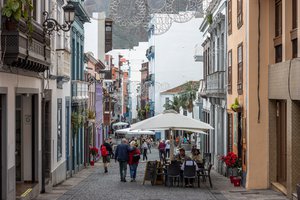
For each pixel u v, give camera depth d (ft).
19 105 62.08
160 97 238.89
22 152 62.03
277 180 66.90
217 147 107.65
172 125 73.67
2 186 46.78
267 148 67.10
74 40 101.71
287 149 56.90
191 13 49.08
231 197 60.03
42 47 55.16
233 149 83.05
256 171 67.26
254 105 66.90
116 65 340.39
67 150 89.81
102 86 182.39
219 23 100.63
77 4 98.68
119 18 47.85
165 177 74.13
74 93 96.43
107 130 213.66
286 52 58.18
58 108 78.64
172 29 238.68
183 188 69.92
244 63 70.54
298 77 52.26
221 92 95.35
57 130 76.79
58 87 78.02
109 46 178.40
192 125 73.92
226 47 91.81
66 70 84.17
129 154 79.82
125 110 385.70
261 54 66.69
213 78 103.30
